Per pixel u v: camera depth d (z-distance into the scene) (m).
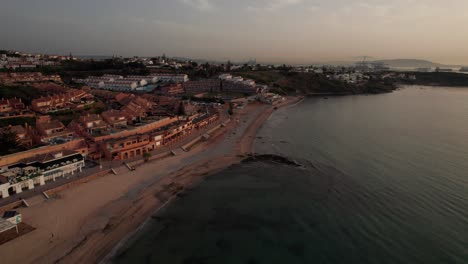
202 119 132.75
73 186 69.19
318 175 81.19
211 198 68.56
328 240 52.72
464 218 57.94
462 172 81.00
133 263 46.84
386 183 74.94
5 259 45.50
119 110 130.38
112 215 59.44
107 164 81.62
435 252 48.41
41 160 70.75
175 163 88.81
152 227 56.81
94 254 48.28
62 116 114.25
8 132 82.81
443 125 142.75
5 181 62.53
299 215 61.09
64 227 54.38
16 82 154.12
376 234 53.97
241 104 198.62
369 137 120.75
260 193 70.94
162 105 169.62
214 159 93.94
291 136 123.50
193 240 53.03
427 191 69.81
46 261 45.84
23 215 56.84
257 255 49.12
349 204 65.12
